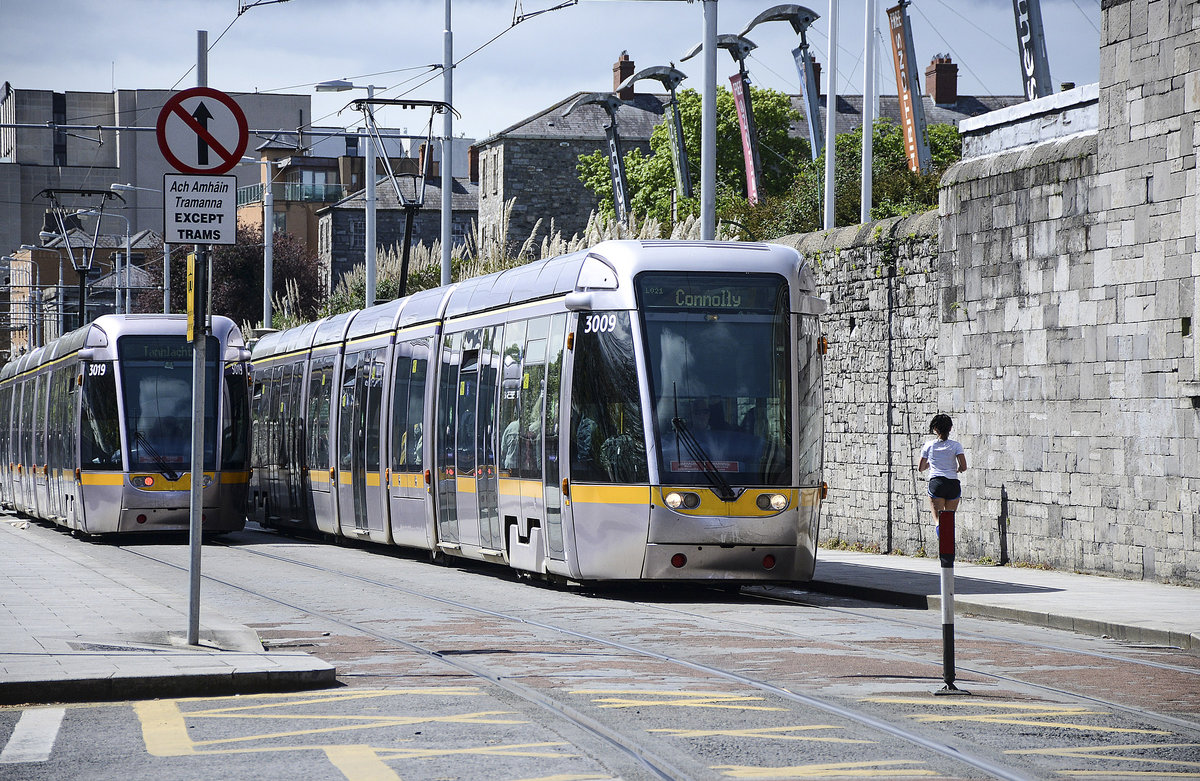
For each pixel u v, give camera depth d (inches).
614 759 402.3
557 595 884.6
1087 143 988.6
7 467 2071.9
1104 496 967.6
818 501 864.9
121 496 1358.3
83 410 1391.5
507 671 566.6
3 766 403.5
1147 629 660.1
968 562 1116.5
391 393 1219.9
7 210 6830.7
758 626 714.8
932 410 1166.3
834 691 512.4
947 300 1144.2
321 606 822.5
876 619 753.6
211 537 1533.0
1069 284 1003.9
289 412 1549.0
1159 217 916.6
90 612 743.7
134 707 494.6
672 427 836.0
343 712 482.3
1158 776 380.8
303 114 6269.7
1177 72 901.2
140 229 6791.3
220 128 611.8
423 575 1039.6
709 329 854.5
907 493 1199.6
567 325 880.3
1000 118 1111.0
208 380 1398.9
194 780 384.8
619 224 1802.4
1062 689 518.9
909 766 391.5
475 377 1032.2
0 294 6535.4
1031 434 1045.8
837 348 1306.6
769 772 384.8
